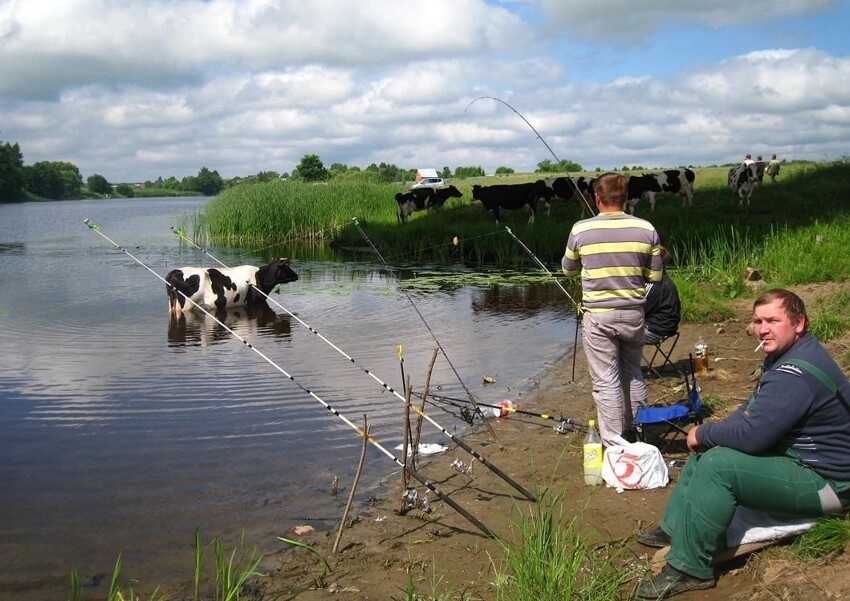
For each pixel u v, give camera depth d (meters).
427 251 22.78
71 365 9.30
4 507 5.22
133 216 56.84
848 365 6.98
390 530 4.78
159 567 4.42
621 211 5.26
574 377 8.33
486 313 12.80
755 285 12.73
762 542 3.80
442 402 7.48
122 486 5.56
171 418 7.15
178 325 12.08
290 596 4.03
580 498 4.99
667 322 7.45
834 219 18.05
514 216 27.48
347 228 27.39
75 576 3.95
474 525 4.75
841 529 3.60
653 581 3.76
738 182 23.30
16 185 126.38
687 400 6.35
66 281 17.36
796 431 3.64
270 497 5.35
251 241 28.80
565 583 3.70
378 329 11.52
